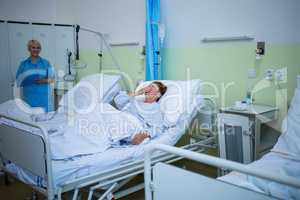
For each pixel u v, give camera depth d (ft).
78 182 5.61
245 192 3.36
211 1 9.20
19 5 13.34
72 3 14.65
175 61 10.48
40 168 5.53
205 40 9.48
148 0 10.13
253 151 7.32
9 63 11.14
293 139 5.47
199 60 9.77
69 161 5.78
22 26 11.37
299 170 4.47
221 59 9.17
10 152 6.57
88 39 13.97
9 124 6.66
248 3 8.34
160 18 10.68
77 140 6.38
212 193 3.68
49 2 14.30
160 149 4.16
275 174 3.08
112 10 12.60
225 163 3.46
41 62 11.84
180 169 4.00
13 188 8.35
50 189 5.32
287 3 7.57
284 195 3.75
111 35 12.86
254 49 8.34
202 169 9.41
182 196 4.04
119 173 6.14
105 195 6.17
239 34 8.63
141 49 11.53
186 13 9.92
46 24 12.02
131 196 7.88
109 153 6.32
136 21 11.63
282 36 7.74
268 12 7.95
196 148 8.18
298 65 7.51
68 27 12.75
